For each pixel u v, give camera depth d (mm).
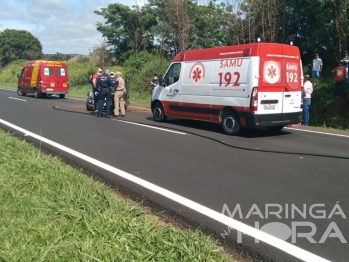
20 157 7863
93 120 15234
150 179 7215
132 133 12094
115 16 38906
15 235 4496
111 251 4180
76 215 5008
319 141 11141
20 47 65688
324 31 21500
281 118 11797
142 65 31359
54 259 4020
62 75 27875
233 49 11844
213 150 9695
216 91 12297
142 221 5047
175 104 13875
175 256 4145
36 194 5883
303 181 7117
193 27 30172
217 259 4227
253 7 24016
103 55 39125
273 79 11539
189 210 5711
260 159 8773
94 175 7516
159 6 37688
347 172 7742
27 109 19391
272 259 4348
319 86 19109
